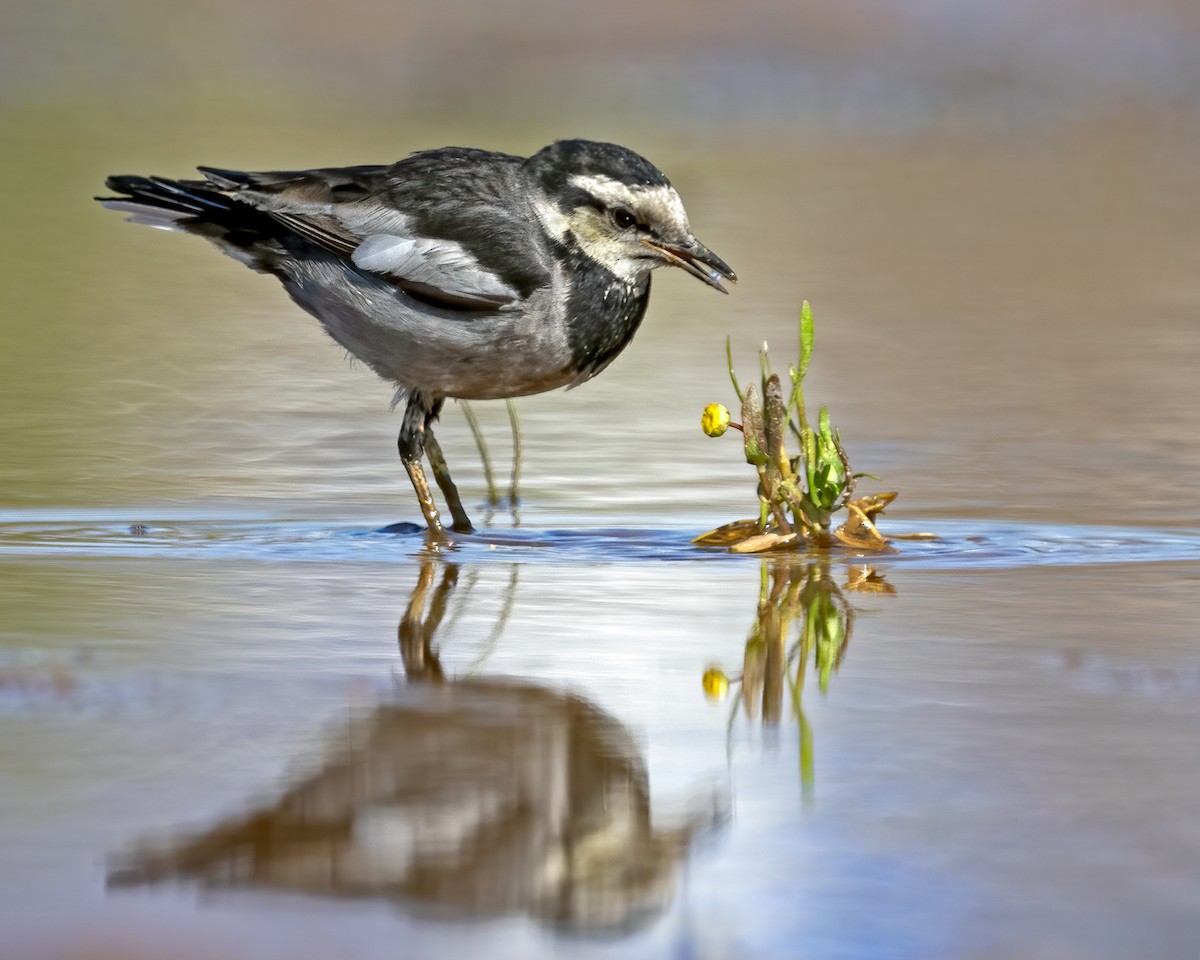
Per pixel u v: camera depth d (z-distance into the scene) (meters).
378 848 6.36
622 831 6.52
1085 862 6.18
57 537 11.91
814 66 36.94
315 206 12.49
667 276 24.34
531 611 10.00
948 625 9.62
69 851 6.25
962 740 7.53
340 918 5.75
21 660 8.79
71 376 17.97
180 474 14.05
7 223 26.95
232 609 9.94
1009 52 37.19
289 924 5.69
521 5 38.16
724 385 17.73
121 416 16.27
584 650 9.12
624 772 7.18
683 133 33.38
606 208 12.48
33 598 10.15
